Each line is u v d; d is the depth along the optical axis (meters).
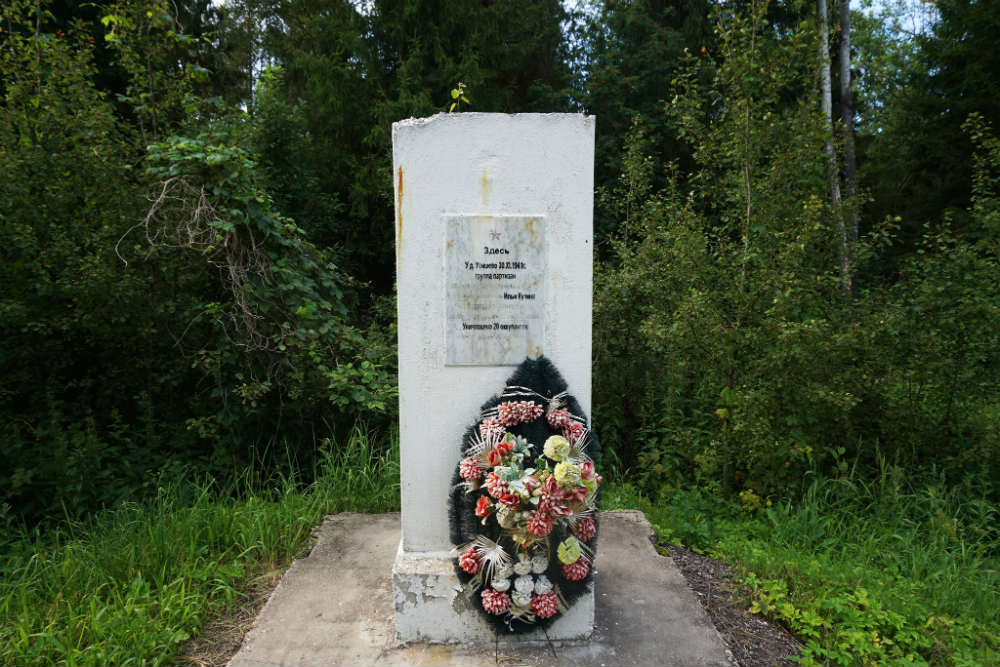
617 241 7.25
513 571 2.61
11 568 3.60
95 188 5.22
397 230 2.64
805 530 4.32
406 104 11.22
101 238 5.08
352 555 3.58
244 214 5.07
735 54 5.16
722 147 5.31
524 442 2.61
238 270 5.07
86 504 4.55
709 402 5.67
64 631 2.76
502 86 13.62
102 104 5.57
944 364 4.90
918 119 14.89
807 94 5.72
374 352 5.54
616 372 6.11
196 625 2.88
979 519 4.62
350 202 12.17
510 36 13.26
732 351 4.94
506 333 2.70
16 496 4.46
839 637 2.92
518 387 2.68
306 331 5.14
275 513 4.01
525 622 2.69
